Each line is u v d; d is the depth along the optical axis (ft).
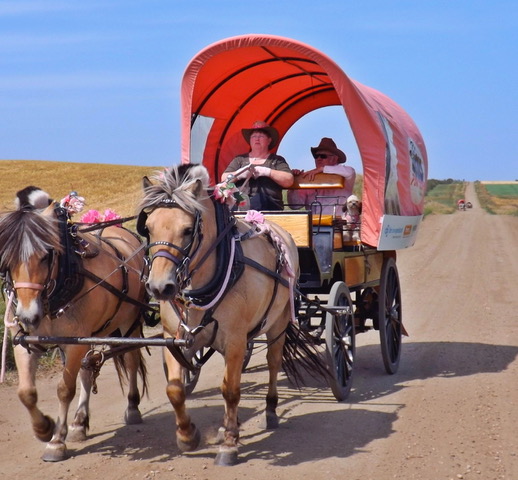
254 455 17.84
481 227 117.50
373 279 28.02
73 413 21.94
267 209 24.25
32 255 16.01
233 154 29.30
